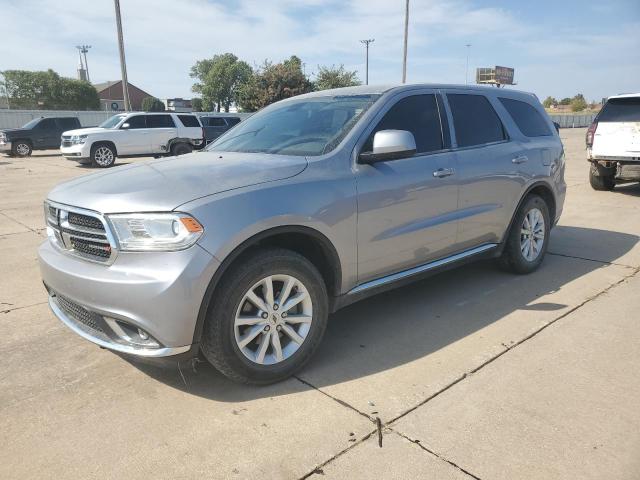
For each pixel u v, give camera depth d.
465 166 4.31
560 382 3.17
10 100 67.06
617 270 5.38
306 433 2.73
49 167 18.27
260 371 3.12
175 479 2.42
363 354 3.61
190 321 2.80
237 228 2.88
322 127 3.85
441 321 4.14
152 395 3.13
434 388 3.14
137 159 21.75
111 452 2.61
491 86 5.07
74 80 69.56
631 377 3.22
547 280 5.09
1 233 7.47
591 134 10.16
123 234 2.84
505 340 3.77
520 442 2.62
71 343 3.84
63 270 3.04
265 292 3.09
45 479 2.43
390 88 4.09
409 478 2.39
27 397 3.12
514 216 4.98
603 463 2.46
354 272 3.57
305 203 3.19
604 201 9.55
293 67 46.00
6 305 4.62
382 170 3.68
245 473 2.45
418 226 3.95
